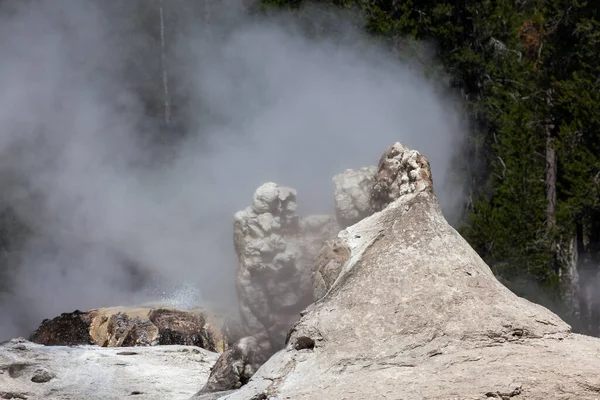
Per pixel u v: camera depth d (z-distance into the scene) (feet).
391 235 79.66
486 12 258.57
